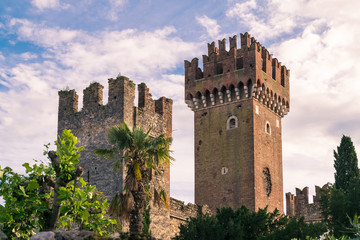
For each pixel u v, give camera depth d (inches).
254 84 2506.2
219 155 2561.5
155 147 1423.5
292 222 1808.6
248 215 1884.8
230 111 2578.7
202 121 2647.6
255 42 2554.1
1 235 847.7
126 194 1387.8
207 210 2186.3
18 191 990.4
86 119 1910.7
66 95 1990.7
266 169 2551.7
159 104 2011.6
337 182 2564.0
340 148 2613.2
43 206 988.6
